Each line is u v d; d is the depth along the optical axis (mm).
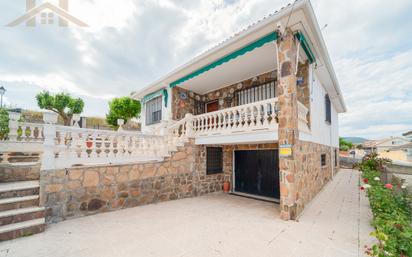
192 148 7688
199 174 7902
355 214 5168
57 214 4512
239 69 7594
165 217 4965
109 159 5484
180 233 3967
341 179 10992
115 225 4363
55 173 4547
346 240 3621
